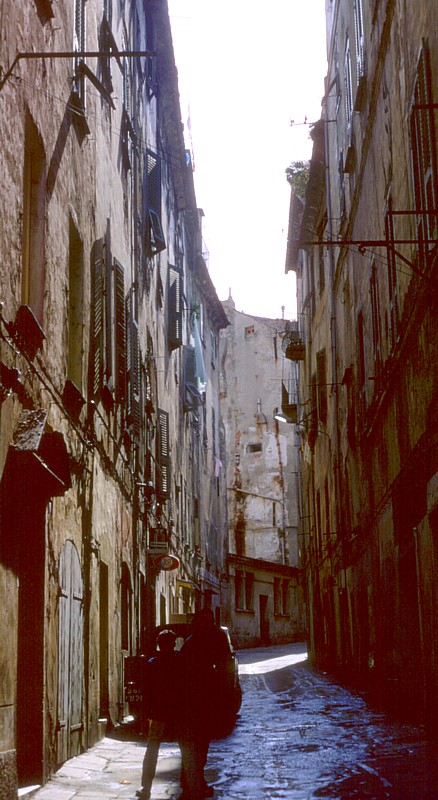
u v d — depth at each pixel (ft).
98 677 44.65
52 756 32.30
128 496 60.85
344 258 74.28
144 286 73.56
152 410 75.77
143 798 26.89
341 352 80.02
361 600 70.03
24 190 32.71
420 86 38.22
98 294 46.03
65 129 37.93
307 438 118.93
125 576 59.26
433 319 36.70
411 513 44.73
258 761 35.24
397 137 45.65
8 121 27.32
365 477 64.34
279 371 223.92
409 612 48.42
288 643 196.34
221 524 161.79
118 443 54.85
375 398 55.93
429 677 39.91
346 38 69.36
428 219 37.09
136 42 72.95
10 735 26.12
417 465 41.81
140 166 73.05
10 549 26.53
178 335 98.94
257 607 182.29
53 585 33.37
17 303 28.27
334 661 94.48
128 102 65.87
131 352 60.75
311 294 109.29
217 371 164.66
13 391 27.37
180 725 26.94
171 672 27.37
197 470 128.98
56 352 35.37
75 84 40.98
